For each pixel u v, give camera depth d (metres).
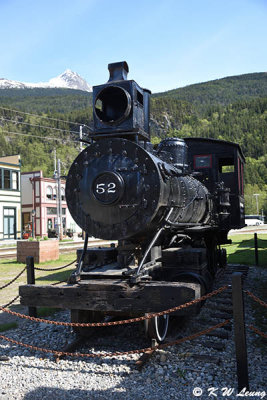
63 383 3.97
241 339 3.75
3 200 30.95
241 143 176.50
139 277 4.51
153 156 5.20
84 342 5.12
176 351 4.71
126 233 4.91
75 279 4.78
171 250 5.49
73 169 5.32
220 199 8.59
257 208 83.88
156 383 3.88
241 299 3.78
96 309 4.53
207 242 8.38
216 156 9.61
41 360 4.61
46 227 36.66
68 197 5.35
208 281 5.95
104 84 5.52
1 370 4.37
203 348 4.81
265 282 9.27
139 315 5.47
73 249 19.58
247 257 13.84
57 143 155.75
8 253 18.52
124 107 5.73
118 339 5.25
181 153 7.34
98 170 5.12
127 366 4.31
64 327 5.95
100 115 5.75
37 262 13.91
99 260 5.47
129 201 4.91
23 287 4.84
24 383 4.00
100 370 4.24
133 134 5.25
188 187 6.46
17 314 4.59
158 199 4.75
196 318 6.14
